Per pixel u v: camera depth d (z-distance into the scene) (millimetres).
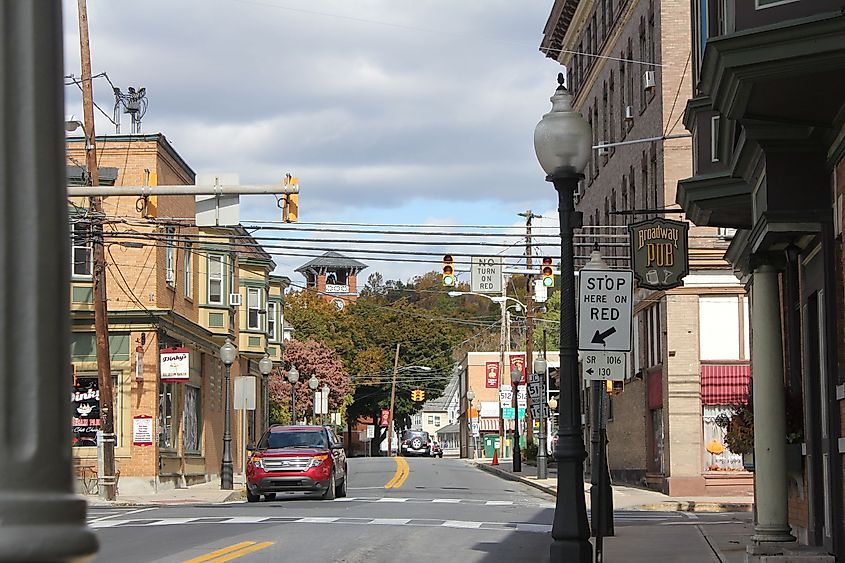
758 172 16391
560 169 15094
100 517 26594
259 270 60844
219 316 51812
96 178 34594
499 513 27203
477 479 50562
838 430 15203
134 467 40250
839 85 13203
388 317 120938
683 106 37344
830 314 15203
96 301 35188
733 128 16688
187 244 46750
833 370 15172
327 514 26234
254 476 32125
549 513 27516
